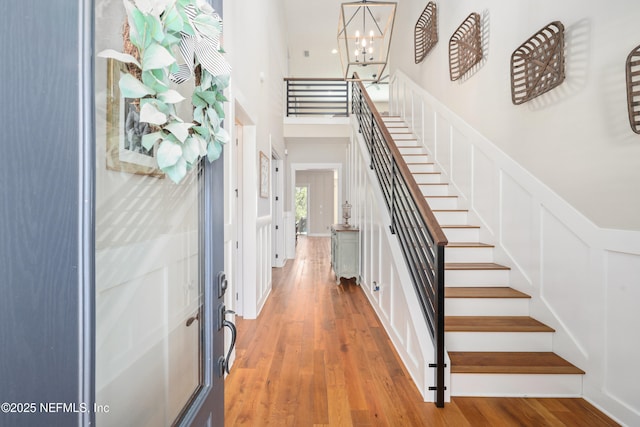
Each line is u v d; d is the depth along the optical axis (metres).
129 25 0.59
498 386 2.09
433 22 4.53
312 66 10.04
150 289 0.80
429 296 2.15
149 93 0.62
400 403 2.01
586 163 2.04
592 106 2.00
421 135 5.04
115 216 0.65
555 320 2.29
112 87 0.62
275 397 2.06
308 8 7.21
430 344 2.12
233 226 2.73
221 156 1.04
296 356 2.63
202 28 0.76
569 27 2.19
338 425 1.81
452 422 1.83
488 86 3.23
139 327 0.76
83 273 0.46
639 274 1.70
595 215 1.98
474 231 3.38
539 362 2.14
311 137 6.86
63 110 0.44
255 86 3.59
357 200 5.21
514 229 2.78
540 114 2.48
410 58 5.78
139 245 0.75
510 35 2.88
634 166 1.73
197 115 0.81
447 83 4.19
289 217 7.62
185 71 0.74
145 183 0.77
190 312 0.95
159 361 0.85
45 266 0.42
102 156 0.60
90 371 0.48
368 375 2.34
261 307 3.90
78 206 0.46
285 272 6.05
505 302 2.55
